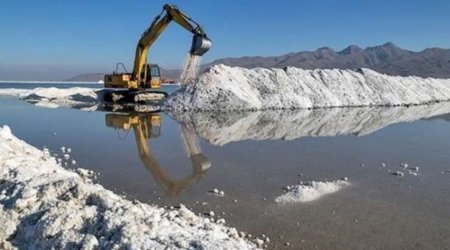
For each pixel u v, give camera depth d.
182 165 10.31
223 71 26.08
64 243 4.79
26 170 7.00
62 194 5.81
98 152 11.58
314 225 6.48
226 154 11.76
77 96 29.45
